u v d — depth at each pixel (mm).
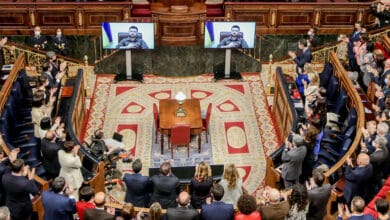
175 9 16750
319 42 18203
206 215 8867
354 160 11125
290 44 18156
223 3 18031
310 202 9273
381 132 10500
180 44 17047
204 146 14445
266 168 12430
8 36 17609
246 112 15766
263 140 14711
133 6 18359
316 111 12867
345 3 17594
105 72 17422
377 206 8562
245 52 17547
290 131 12820
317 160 12242
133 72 17438
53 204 9055
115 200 12539
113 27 16391
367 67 13555
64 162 10742
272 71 17594
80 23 17562
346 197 10211
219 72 17500
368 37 15500
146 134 14875
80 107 14617
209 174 9914
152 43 16672
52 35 17688
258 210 8781
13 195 9469
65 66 15023
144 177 10133
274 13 17625
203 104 16047
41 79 13469
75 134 12859
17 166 9414
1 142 11109
